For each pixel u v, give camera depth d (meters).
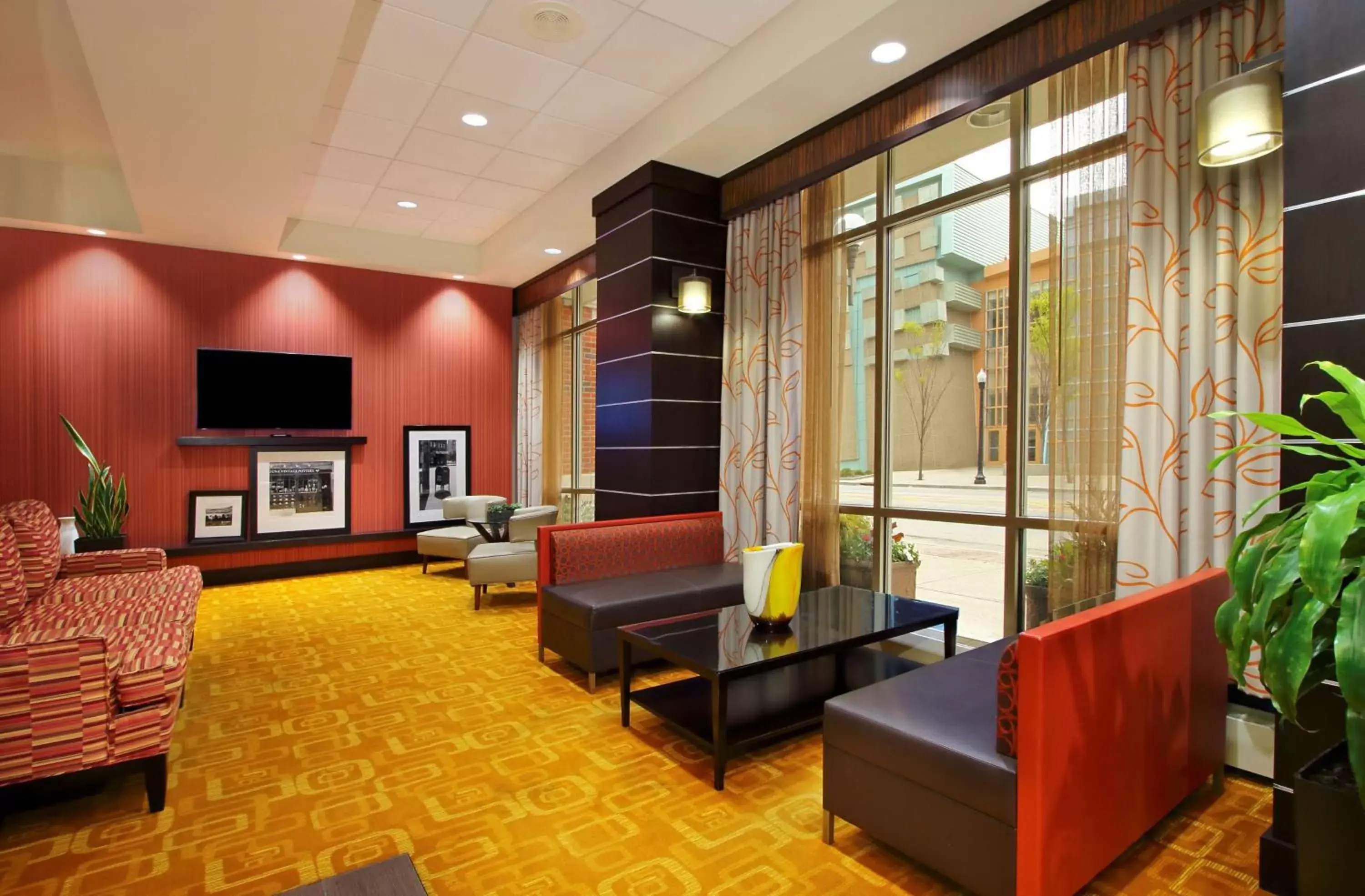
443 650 4.13
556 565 3.93
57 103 4.39
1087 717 1.74
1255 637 1.39
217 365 6.21
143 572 4.14
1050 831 1.63
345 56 3.76
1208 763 2.26
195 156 4.37
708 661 2.54
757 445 4.57
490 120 4.52
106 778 2.24
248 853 2.08
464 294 7.58
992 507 3.49
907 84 3.52
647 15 3.45
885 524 4.03
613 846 2.10
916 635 3.85
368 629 4.61
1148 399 2.66
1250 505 2.40
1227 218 2.47
